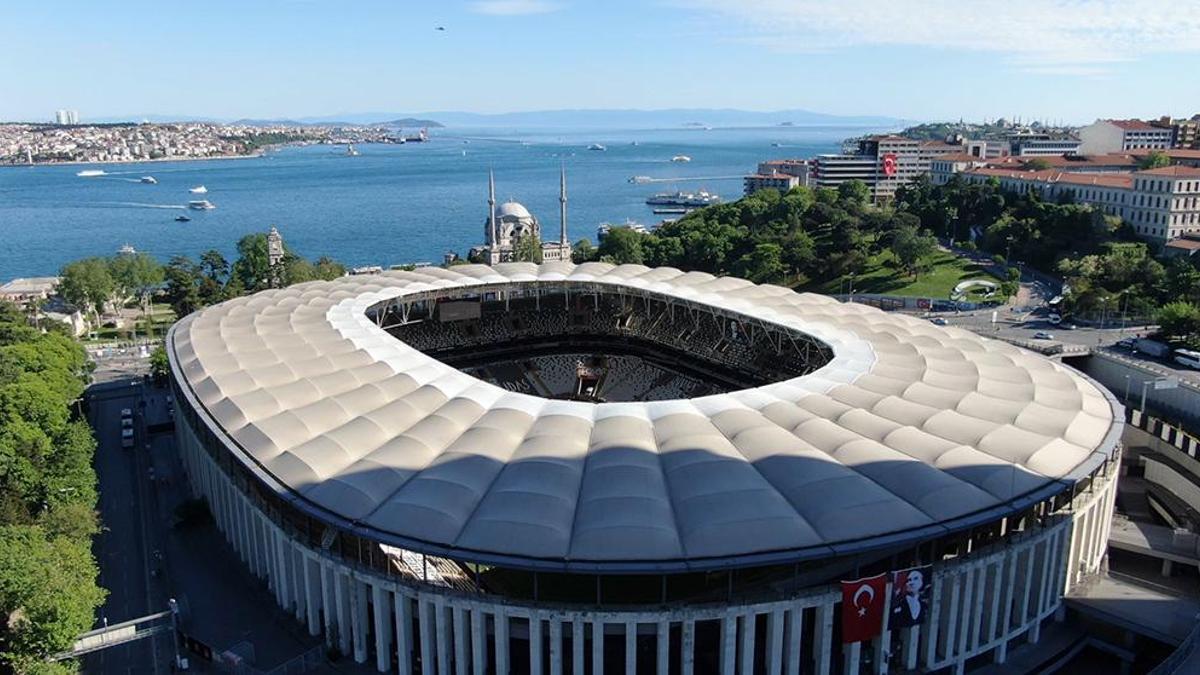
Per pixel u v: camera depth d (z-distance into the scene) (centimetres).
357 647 8931
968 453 9212
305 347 12631
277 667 8894
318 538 9212
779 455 9000
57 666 8450
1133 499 14025
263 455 9650
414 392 10906
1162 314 19850
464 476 8775
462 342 18250
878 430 9731
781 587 8225
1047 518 9256
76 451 12675
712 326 17475
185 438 13325
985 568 8675
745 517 7994
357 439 9725
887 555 8538
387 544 8031
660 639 7894
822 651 8225
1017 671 9144
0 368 15600
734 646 8050
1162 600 10025
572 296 19212
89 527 10750
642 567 7556
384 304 16175
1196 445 13762
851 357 12462
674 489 8500
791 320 14475
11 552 8706
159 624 9806
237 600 10312
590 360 18225
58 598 8469
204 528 12225
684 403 10412
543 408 10375
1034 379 12012
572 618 7850
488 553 7788
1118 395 18200
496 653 8119
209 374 11956
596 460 8975
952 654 8769
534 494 8362
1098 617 9788
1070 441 9925
